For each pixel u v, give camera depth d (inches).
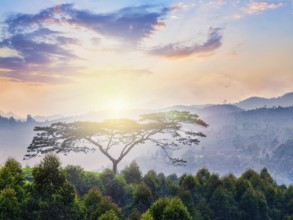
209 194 1408.7
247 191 1398.9
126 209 1155.9
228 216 1339.8
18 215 817.5
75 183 1238.3
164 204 981.2
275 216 1450.5
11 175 888.9
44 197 881.5
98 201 1041.5
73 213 916.6
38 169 903.7
